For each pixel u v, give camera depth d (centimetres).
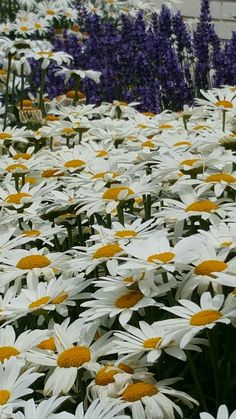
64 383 96
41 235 123
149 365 97
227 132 145
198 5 381
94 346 100
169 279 105
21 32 281
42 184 135
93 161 142
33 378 93
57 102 229
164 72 232
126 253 108
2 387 93
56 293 107
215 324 95
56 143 180
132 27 254
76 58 252
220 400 99
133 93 240
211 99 160
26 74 240
